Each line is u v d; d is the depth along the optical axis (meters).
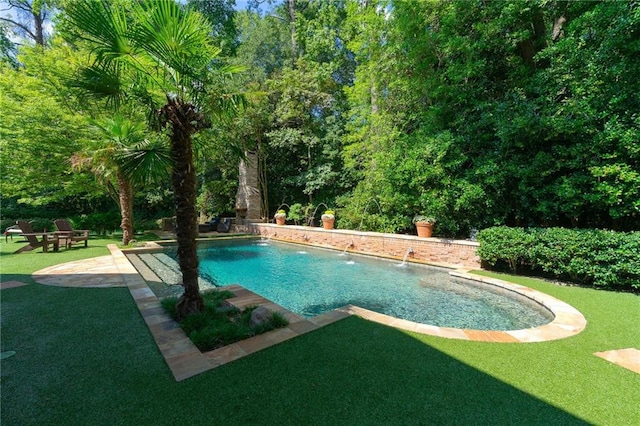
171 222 14.89
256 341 2.89
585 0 5.91
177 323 3.32
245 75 15.25
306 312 4.45
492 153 6.69
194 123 3.51
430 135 7.91
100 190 11.55
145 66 3.52
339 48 17.16
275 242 11.84
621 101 4.92
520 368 2.43
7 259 7.06
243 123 13.76
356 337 2.99
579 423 1.80
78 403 1.97
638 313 3.71
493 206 6.79
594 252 4.71
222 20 18.05
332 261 8.31
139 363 2.48
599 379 2.28
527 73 6.96
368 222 10.18
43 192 12.23
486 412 1.89
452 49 7.40
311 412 1.88
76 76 3.43
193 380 2.23
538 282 5.20
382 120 10.16
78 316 3.53
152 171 3.49
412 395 2.06
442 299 4.98
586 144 5.24
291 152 15.91
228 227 14.23
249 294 4.53
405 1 8.08
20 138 9.22
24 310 3.72
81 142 9.30
